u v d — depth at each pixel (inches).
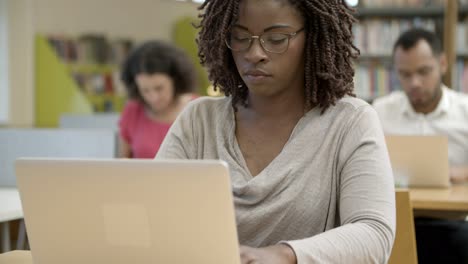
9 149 141.4
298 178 62.6
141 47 148.0
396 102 156.8
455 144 151.6
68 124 211.9
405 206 85.5
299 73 65.4
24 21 319.3
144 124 150.1
